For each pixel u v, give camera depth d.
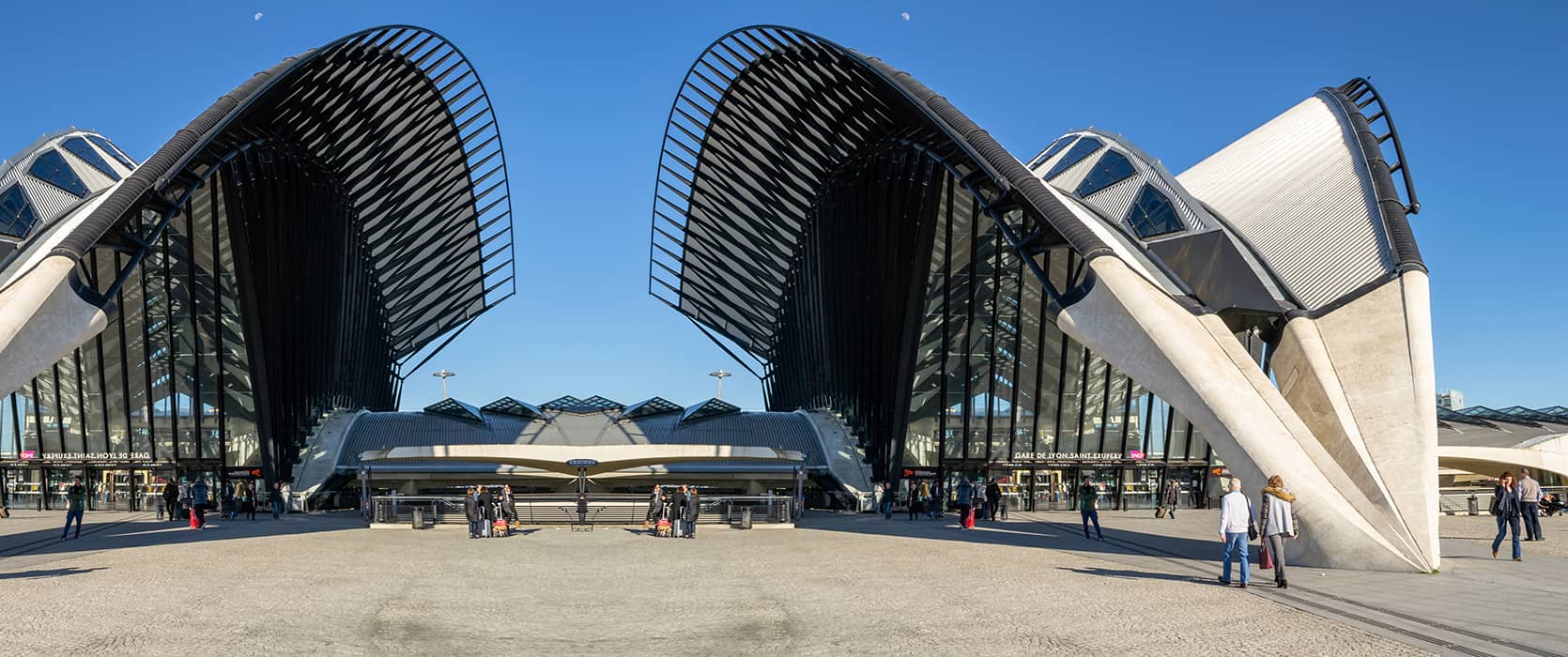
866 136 44.06
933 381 47.25
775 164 53.03
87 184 42.31
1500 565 19.44
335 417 54.75
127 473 48.22
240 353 47.28
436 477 44.22
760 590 15.95
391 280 62.53
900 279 44.91
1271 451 20.42
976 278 44.31
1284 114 36.44
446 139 56.72
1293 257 27.91
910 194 42.59
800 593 15.44
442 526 35.03
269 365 47.41
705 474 44.25
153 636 10.92
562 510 37.91
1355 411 22.12
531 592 15.91
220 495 47.88
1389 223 25.95
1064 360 47.16
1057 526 34.81
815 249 55.41
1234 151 36.34
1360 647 10.50
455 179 60.56
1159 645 10.72
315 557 21.47
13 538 27.28
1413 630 11.54
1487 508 44.84
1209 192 34.06
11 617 12.15
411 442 51.38
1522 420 67.81
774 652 10.58
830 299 54.12
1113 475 49.12
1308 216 29.16
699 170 60.59
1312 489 19.48
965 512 33.50
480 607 14.07
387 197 55.69
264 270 45.28
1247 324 25.94
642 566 20.50
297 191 46.97
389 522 34.59
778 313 67.56
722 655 10.49
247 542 25.62
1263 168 33.34
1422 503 19.47
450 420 53.50
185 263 44.47
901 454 47.53
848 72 40.47
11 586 15.36
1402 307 23.41
